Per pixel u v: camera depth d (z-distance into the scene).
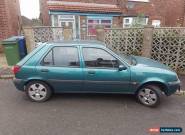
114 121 4.21
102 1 16.84
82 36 16.02
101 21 16.28
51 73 4.84
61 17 15.06
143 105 4.97
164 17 17.58
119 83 4.82
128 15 17.11
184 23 15.41
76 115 4.45
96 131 3.83
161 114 4.54
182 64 7.63
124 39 8.34
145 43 7.84
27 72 4.87
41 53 4.89
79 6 15.66
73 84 4.91
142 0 17.11
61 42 5.05
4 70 7.95
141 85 4.81
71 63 4.86
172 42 7.54
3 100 5.23
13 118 4.29
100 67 4.82
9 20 11.67
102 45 4.93
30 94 5.07
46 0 17.11
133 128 3.95
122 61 4.78
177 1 16.94
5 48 8.51
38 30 9.21
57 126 4.00
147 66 4.89
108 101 5.19
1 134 3.72
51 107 4.82
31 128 3.92
